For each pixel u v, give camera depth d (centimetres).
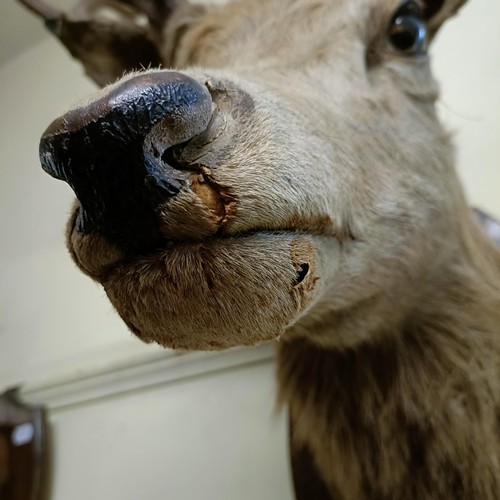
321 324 78
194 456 135
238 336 51
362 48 83
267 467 124
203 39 91
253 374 134
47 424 163
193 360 141
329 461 89
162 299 47
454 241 86
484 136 129
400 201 76
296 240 52
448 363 83
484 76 133
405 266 77
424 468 82
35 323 182
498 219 123
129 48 109
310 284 53
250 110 51
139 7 108
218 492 129
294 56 79
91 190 43
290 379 92
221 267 47
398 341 84
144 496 139
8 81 225
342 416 87
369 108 77
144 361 147
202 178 45
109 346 158
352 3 85
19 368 179
